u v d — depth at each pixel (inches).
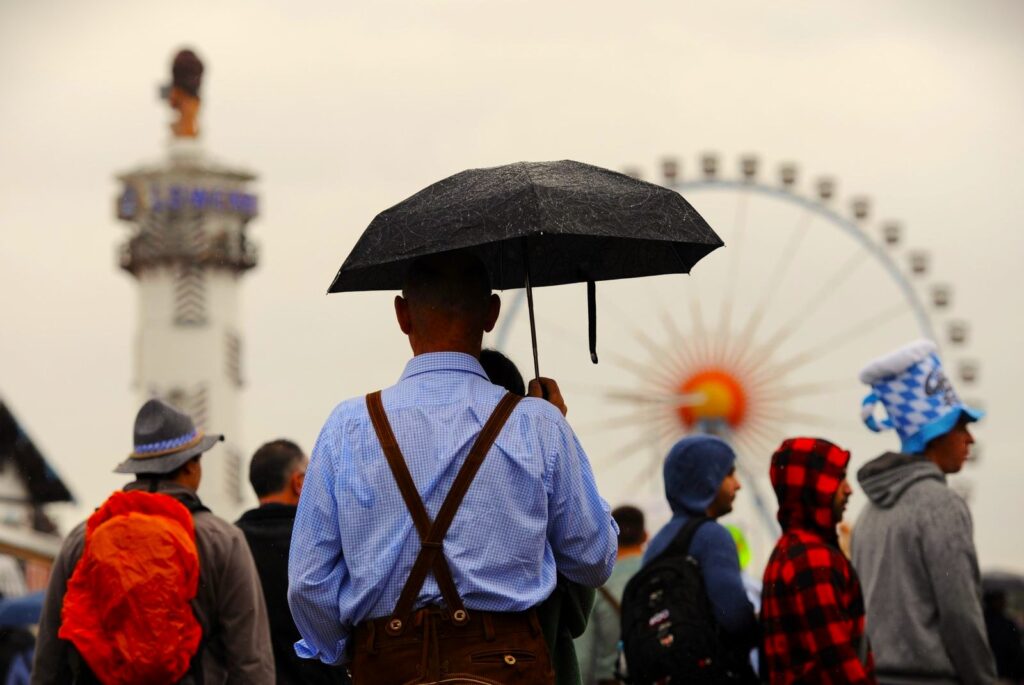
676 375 2075.5
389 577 224.5
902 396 412.8
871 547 402.3
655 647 357.7
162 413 368.2
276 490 417.7
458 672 221.9
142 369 4522.6
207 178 4557.1
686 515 390.3
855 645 343.3
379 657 224.8
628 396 2075.5
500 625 224.5
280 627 399.5
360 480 227.1
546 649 229.9
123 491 356.2
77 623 328.5
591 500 234.1
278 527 406.6
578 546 232.5
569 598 244.1
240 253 4574.3
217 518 358.6
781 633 341.4
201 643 343.9
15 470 1893.5
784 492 353.1
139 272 4566.9
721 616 365.1
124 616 326.3
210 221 4544.8
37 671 354.3
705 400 2050.9
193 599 342.3
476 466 226.2
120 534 330.3
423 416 229.8
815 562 339.3
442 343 238.2
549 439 231.5
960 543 385.4
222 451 4458.7
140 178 4559.5
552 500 231.0
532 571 227.1
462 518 224.2
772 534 1967.3
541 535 227.8
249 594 351.3
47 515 1959.9
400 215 239.9
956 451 414.9
